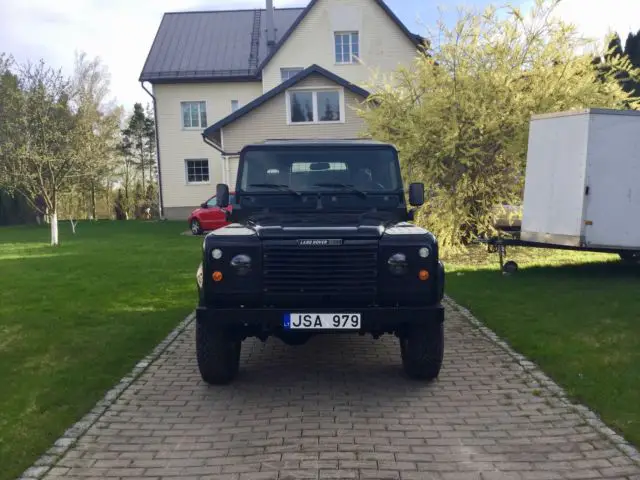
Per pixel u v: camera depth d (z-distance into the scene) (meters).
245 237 4.68
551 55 13.19
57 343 6.55
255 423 4.33
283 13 34.47
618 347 5.88
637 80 13.66
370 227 4.80
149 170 51.44
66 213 36.66
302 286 4.58
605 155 9.50
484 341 6.39
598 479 3.41
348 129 23.33
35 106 16.48
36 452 3.84
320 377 5.40
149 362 5.89
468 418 4.34
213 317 4.54
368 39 28.31
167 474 3.57
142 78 30.16
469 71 13.16
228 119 23.19
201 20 33.84
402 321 4.53
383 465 3.62
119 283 10.62
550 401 4.61
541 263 12.10
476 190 13.45
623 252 9.99
